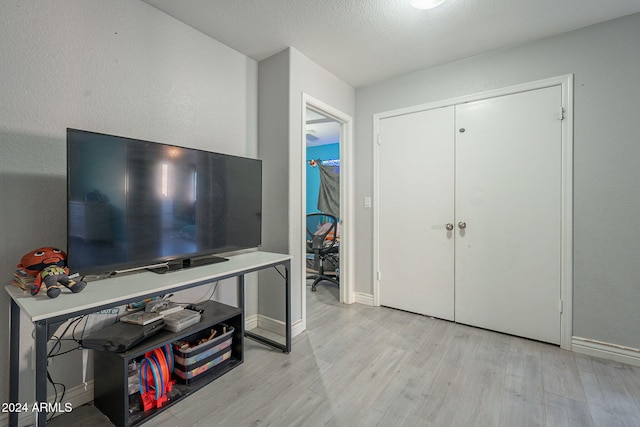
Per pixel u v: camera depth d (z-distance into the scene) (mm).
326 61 2443
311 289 3512
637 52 1794
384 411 1421
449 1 1697
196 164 1756
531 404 1464
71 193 1257
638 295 1809
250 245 2102
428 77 2566
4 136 1271
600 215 1907
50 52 1377
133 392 1427
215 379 1668
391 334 2279
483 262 2348
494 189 2291
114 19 1587
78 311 1024
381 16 1843
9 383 1282
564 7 1744
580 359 1889
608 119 1875
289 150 2240
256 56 2350
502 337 2215
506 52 2221
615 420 1352
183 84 1917
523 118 2166
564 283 2027
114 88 1592
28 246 1339
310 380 1674
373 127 2889
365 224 2984
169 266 1646
